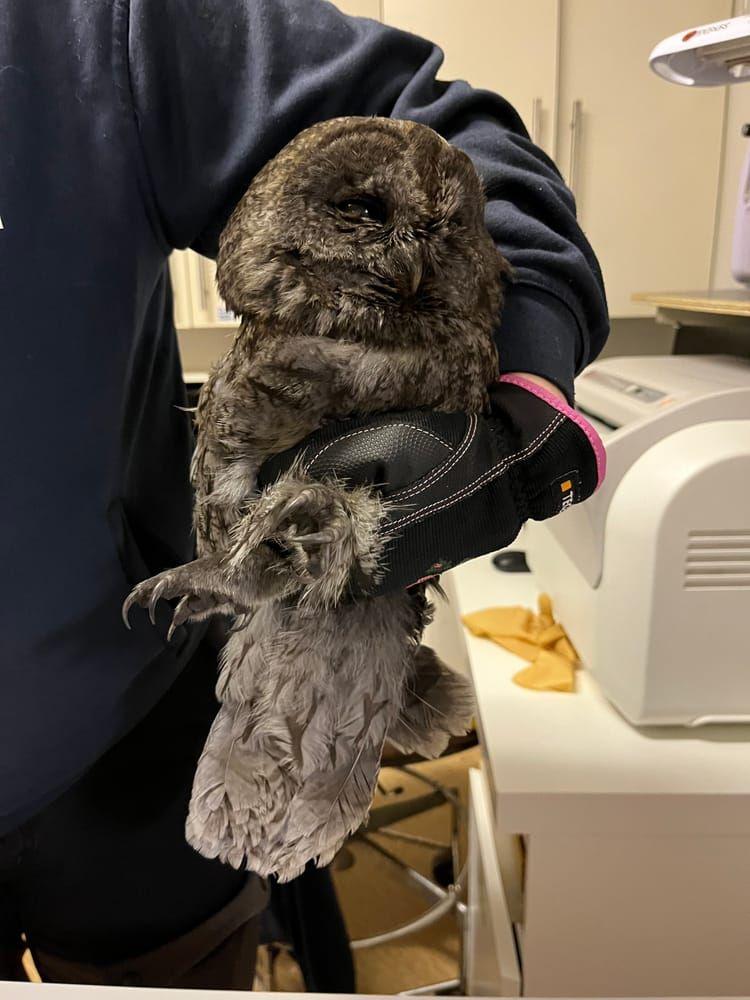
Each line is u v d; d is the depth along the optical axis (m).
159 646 0.78
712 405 0.94
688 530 0.86
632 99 1.75
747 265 1.40
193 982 0.91
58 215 0.61
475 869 1.28
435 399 0.56
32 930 0.92
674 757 0.91
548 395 0.55
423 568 0.49
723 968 0.91
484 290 0.58
